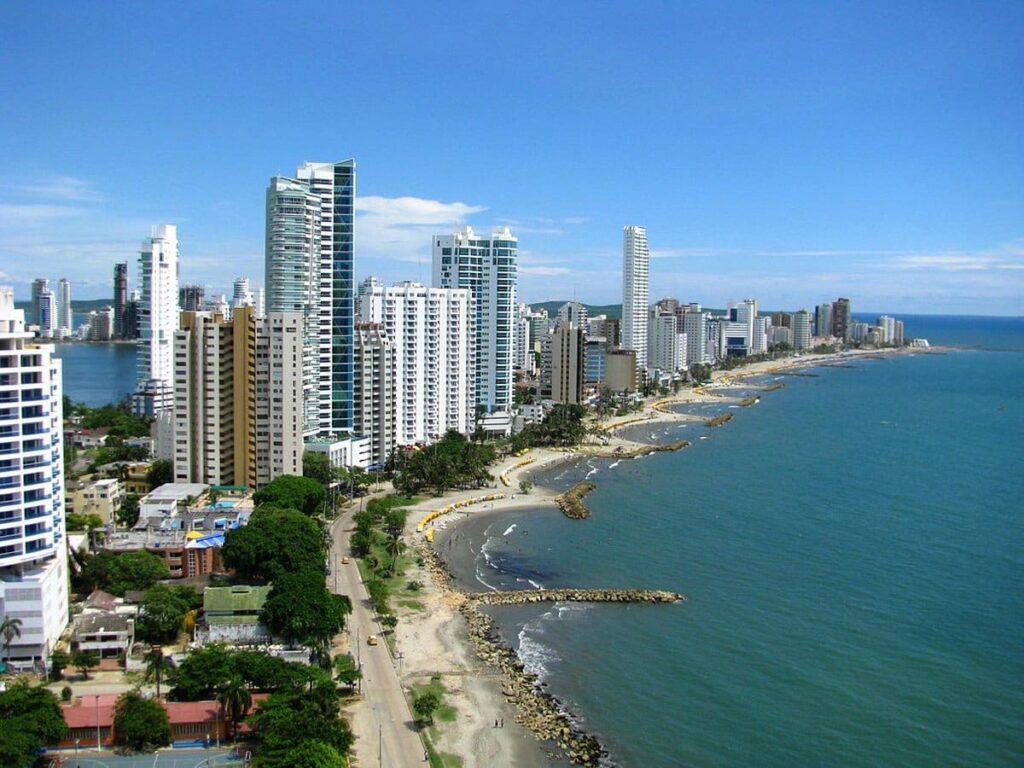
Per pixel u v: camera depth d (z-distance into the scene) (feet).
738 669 576.20
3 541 531.50
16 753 403.34
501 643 619.26
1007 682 552.41
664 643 619.67
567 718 512.63
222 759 438.40
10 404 531.50
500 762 462.19
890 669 572.10
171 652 551.59
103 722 449.89
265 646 558.56
